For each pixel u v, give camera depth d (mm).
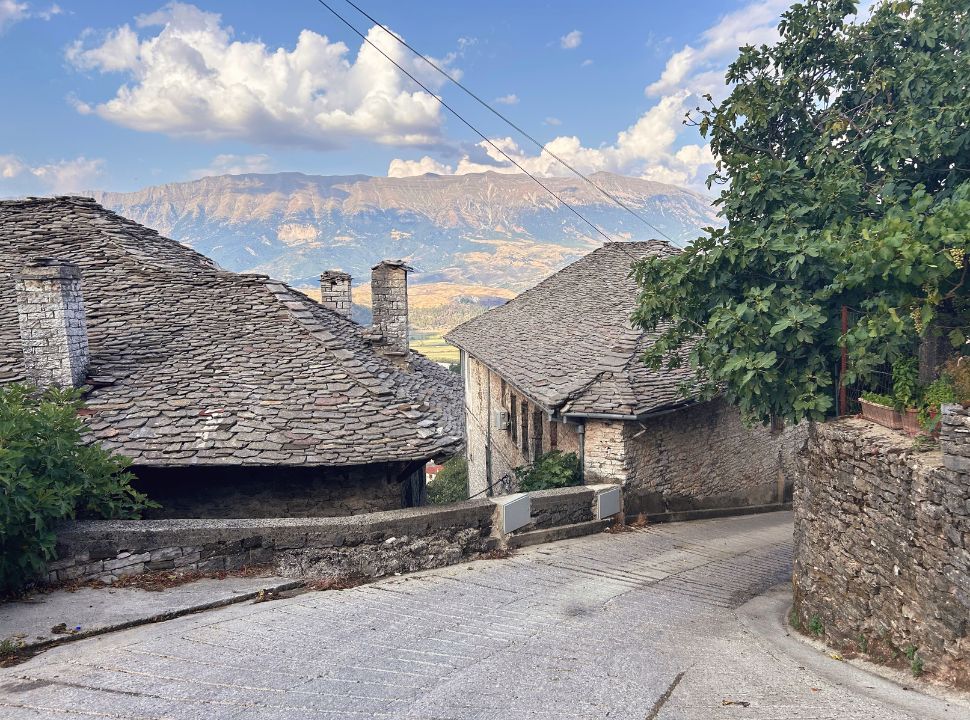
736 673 4766
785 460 15930
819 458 6656
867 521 5676
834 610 6199
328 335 10219
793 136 8766
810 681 4633
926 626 4762
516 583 7359
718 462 13484
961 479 4379
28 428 5871
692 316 7918
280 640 5004
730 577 8570
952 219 5113
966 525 4316
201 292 11102
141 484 8031
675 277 7680
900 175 7523
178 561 6441
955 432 4438
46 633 4930
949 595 4500
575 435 12156
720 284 7531
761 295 6777
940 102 7414
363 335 12703
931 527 4711
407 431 8273
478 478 20719
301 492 8273
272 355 9633
